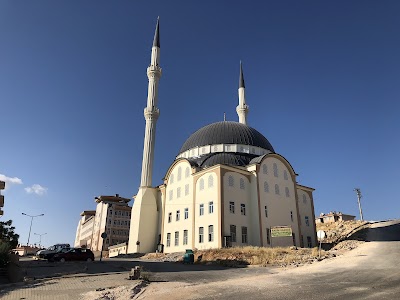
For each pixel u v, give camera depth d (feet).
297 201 165.99
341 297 39.75
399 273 59.62
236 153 173.88
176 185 167.43
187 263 105.60
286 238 148.56
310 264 84.84
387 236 158.92
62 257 118.32
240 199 145.07
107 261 116.88
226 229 133.59
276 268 81.15
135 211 182.29
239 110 227.40
